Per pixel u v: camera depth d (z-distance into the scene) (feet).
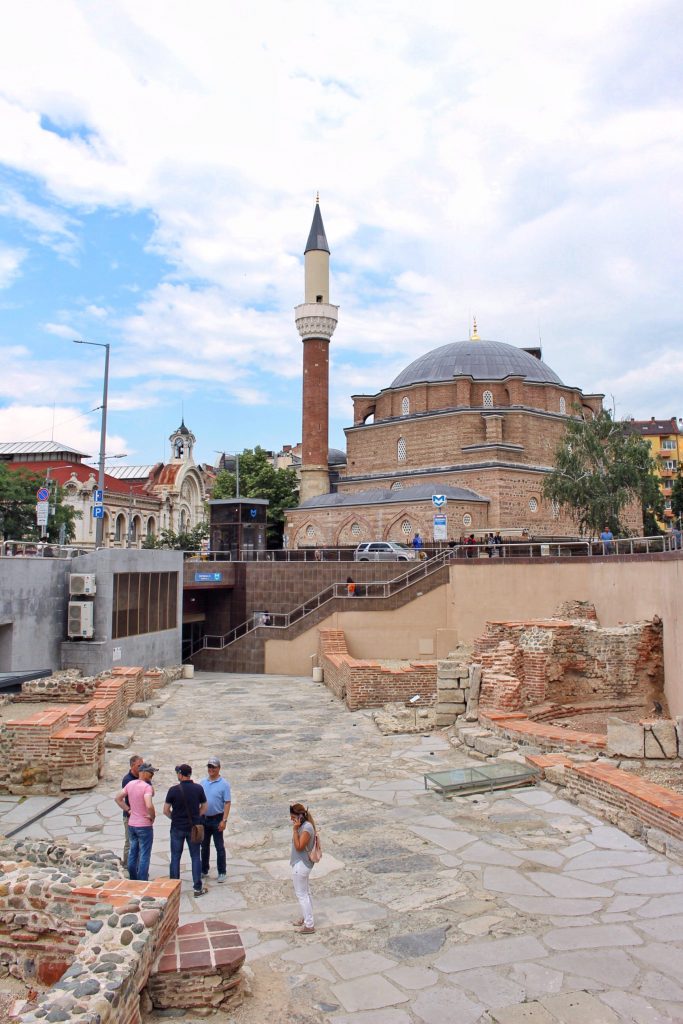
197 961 23.63
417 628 114.32
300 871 30.01
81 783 50.70
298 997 24.73
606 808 42.70
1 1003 23.40
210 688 103.91
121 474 312.71
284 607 133.18
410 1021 23.26
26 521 173.47
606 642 73.00
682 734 48.32
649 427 375.45
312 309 228.84
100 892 25.29
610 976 25.75
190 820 34.37
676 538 73.61
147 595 107.24
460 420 205.67
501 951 27.71
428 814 44.88
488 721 63.93
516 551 124.88
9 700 71.20
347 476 232.32
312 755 62.34
